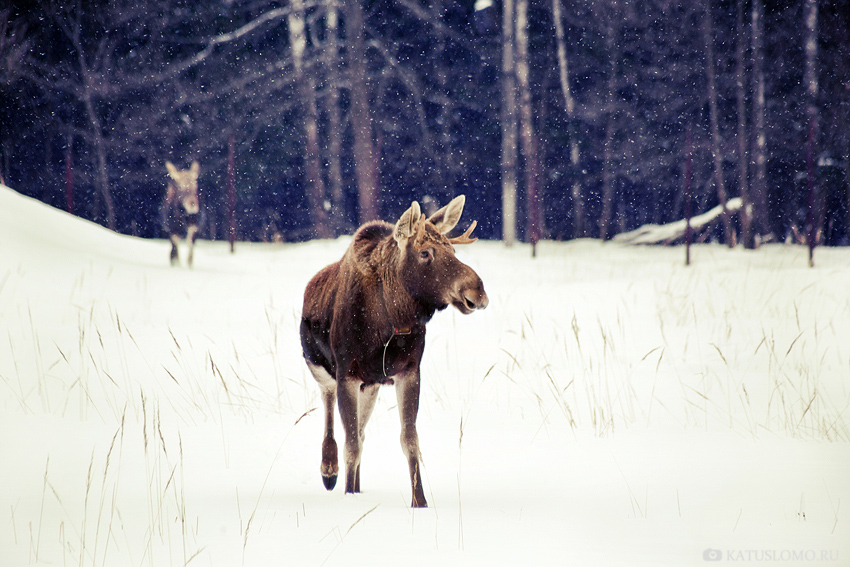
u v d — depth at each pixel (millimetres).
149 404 17859
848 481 11727
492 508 10633
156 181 84688
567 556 8492
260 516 10250
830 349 24359
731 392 18938
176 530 9617
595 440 14875
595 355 24141
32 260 36750
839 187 75000
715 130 74000
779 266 48312
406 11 85062
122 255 43594
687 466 12828
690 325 29281
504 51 72250
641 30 83938
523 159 87750
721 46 80188
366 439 15406
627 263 56500
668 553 8586
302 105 81812
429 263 11461
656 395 18844
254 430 15719
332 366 13008
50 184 84000
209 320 30766
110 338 26016
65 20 80312
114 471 12641
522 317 32312
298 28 77250
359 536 9320
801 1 76062
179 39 80812
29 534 9492
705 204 89562
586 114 84938
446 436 15453
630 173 87875
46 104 81750
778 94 79125
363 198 73688
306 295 13969
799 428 15500
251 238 87375
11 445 14180
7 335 25234
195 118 83062
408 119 87625
